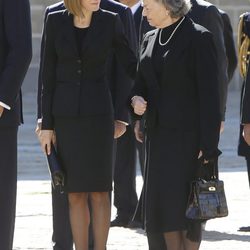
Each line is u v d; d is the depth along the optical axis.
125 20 20.52
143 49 17.39
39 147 43.56
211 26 21.56
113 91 19.92
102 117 18.08
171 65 16.69
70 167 18.02
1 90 16.97
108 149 18.19
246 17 20.56
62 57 18.05
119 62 19.00
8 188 17.69
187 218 16.56
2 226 17.64
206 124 16.52
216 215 16.31
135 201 24.44
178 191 16.73
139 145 23.94
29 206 27.59
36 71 66.31
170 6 16.75
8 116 17.50
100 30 18.00
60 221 19.94
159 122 16.86
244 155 21.11
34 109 58.88
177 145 16.80
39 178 34.00
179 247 17.08
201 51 16.61
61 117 18.03
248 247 21.62
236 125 50.94
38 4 66.06
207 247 21.62
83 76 18.05
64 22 18.05
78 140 17.98
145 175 17.22
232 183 31.70
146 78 17.09
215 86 16.59
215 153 16.56
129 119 20.30
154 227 16.95
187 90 16.77
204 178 16.73
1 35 17.30
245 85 19.25
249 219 25.19
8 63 17.05
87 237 18.56
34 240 22.64
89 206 19.17
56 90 18.17
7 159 17.66
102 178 18.11
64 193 18.70
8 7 17.17
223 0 68.50
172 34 16.88
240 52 20.58
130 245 21.97
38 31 66.12
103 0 20.56
